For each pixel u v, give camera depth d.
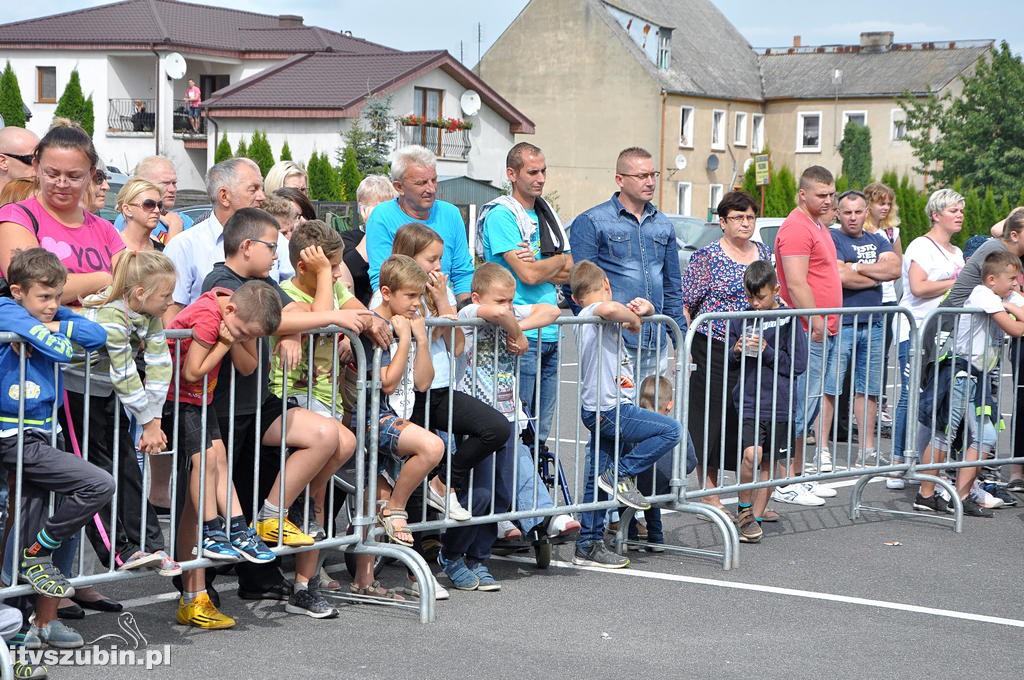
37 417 4.38
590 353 6.14
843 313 7.12
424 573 5.25
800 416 7.15
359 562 5.49
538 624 5.20
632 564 6.31
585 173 49.09
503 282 5.72
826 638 5.10
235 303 4.66
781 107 55.38
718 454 6.87
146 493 4.64
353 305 5.61
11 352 4.28
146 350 4.57
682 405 6.45
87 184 5.23
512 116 39.00
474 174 38.50
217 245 5.79
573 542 6.82
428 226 6.05
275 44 41.25
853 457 9.29
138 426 5.20
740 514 6.82
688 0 56.34
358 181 31.12
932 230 8.91
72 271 4.90
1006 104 51.06
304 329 5.02
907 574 6.18
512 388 5.90
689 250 18.94
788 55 57.06
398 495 5.43
